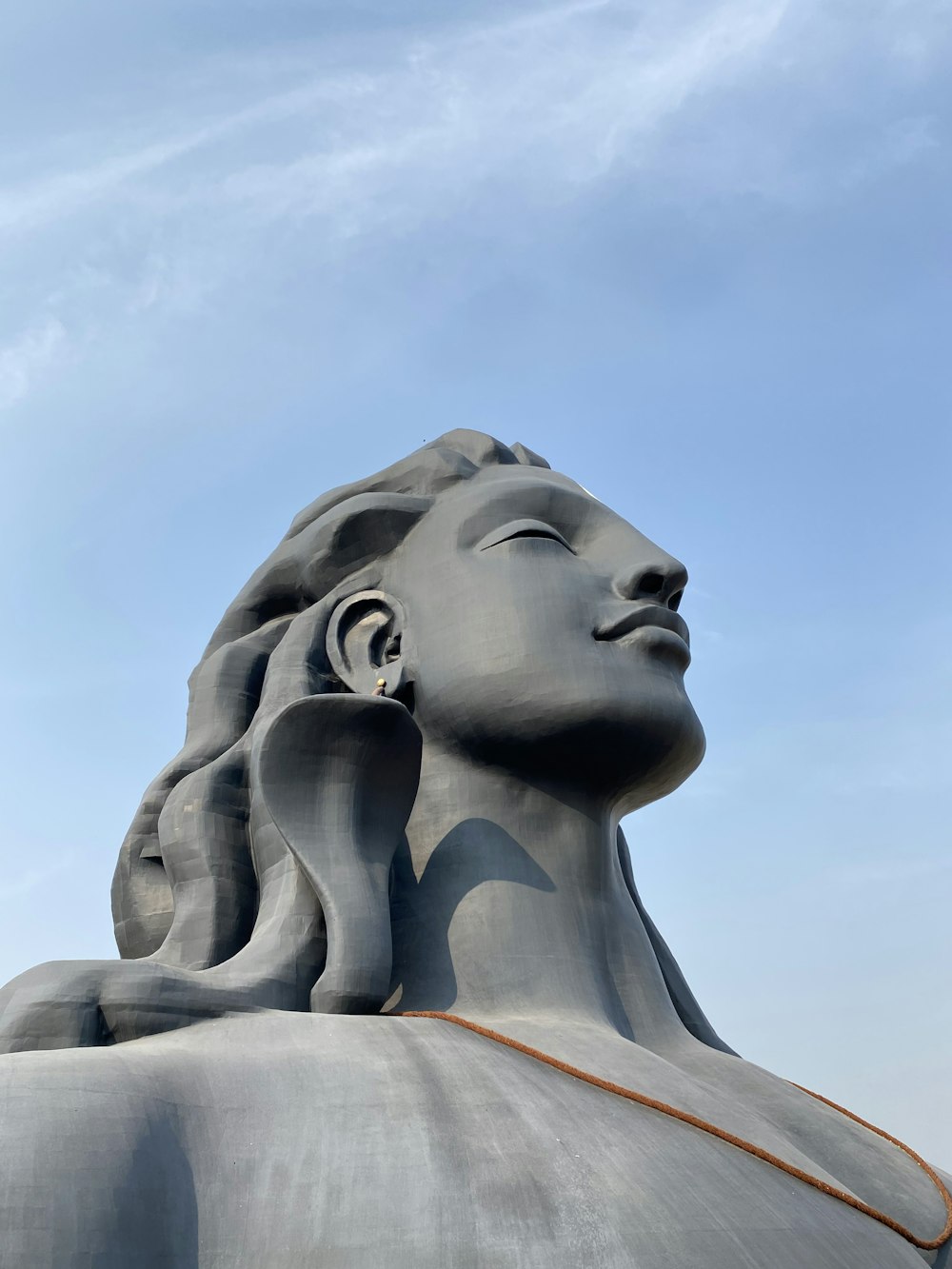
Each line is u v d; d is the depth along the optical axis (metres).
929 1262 8.05
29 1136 6.63
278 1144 7.21
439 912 9.84
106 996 8.34
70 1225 6.38
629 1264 6.70
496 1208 6.90
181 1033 8.34
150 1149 6.89
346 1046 8.05
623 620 10.40
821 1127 9.19
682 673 10.70
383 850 9.77
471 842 10.05
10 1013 8.25
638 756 10.14
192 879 10.35
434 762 10.43
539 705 9.96
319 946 9.39
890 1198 8.65
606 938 10.14
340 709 9.63
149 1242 6.59
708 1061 9.70
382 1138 7.26
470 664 10.25
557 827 10.27
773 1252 7.04
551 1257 6.70
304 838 9.51
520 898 9.85
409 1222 6.83
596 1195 7.01
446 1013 9.22
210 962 9.97
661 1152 7.48
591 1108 7.77
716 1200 7.24
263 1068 7.69
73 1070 7.12
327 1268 6.68
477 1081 7.79
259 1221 6.89
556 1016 9.27
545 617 10.29
